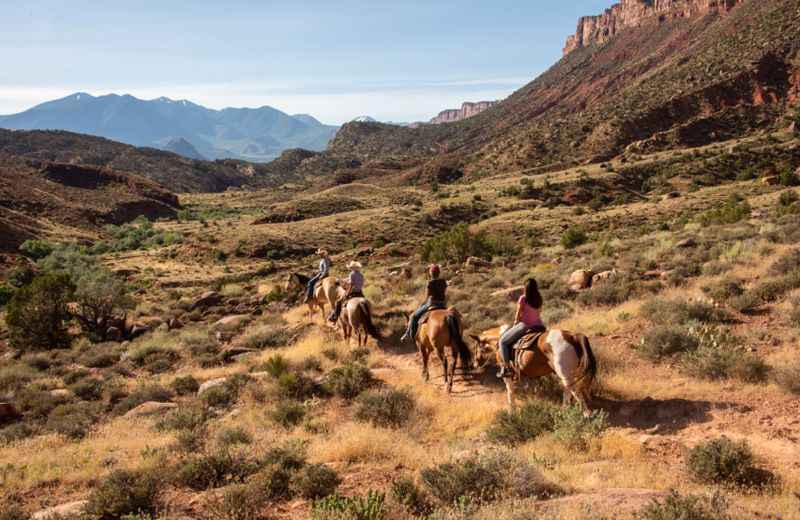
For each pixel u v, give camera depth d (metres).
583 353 8.20
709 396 8.83
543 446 7.83
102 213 179.25
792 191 68.06
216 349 19.95
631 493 5.58
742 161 139.88
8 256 79.81
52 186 191.62
